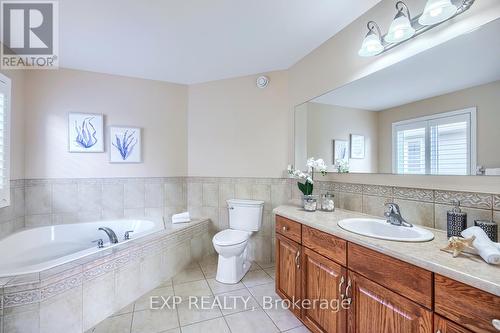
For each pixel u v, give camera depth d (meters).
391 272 1.10
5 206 2.12
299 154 2.54
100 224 2.71
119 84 2.95
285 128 2.77
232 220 2.79
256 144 2.92
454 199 1.29
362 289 1.25
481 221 1.14
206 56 2.48
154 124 3.11
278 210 2.06
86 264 1.70
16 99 2.41
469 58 1.19
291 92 2.70
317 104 2.26
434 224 1.39
